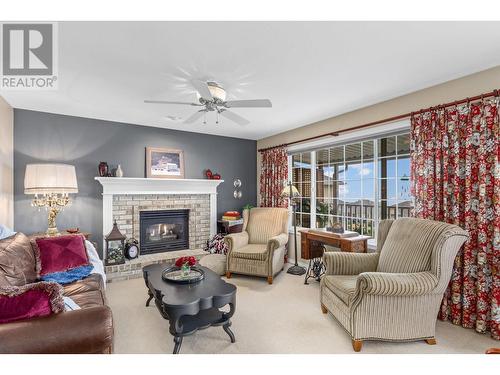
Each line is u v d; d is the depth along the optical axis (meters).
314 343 2.24
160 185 4.59
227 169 5.46
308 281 3.83
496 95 2.36
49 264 2.46
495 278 2.32
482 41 2.01
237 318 2.68
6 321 1.20
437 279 2.11
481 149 2.44
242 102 2.52
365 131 3.62
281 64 2.36
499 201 2.32
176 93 3.02
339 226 3.56
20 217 3.59
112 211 4.21
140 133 4.54
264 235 4.46
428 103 2.93
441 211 2.73
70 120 3.95
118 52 2.14
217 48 2.09
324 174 4.45
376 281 2.04
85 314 1.30
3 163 3.20
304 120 4.26
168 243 4.84
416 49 2.13
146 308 2.92
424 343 2.25
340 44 2.04
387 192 3.52
